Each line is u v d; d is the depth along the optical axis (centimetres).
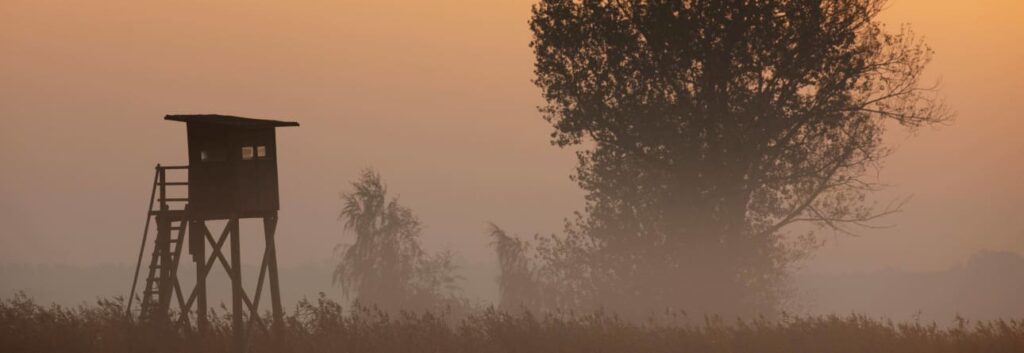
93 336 10688
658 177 17688
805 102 17400
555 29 18062
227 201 11794
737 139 17038
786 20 17275
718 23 17112
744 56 17025
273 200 12188
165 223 11856
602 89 17725
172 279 11562
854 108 17675
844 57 17225
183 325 11212
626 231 17712
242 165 11888
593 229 17888
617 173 17875
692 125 17362
